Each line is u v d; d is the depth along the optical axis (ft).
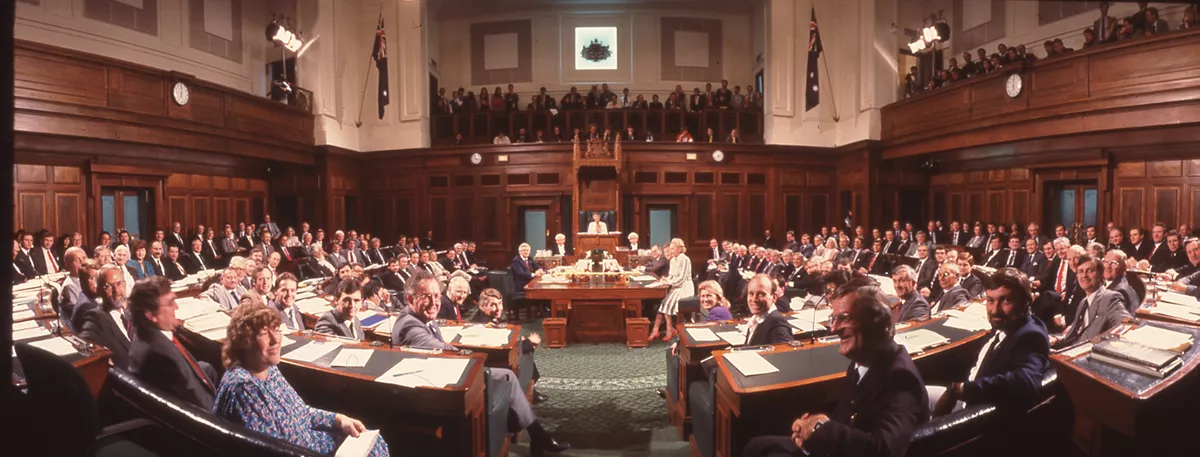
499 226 49.80
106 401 8.14
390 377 9.87
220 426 7.25
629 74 57.72
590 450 13.75
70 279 17.01
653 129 53.06
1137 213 31.58
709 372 12.47
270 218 45.42
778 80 50.44
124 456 7.09
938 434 6.74
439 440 10.16
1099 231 33.17
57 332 9.96
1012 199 38.91
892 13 45.21
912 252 37.86
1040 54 36.94
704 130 52.42
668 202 49.57
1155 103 25.90
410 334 12.38
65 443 5.87
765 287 12.82
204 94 34.96
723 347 13.34
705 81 57.82
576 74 57.67
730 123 52.65
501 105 53.93
